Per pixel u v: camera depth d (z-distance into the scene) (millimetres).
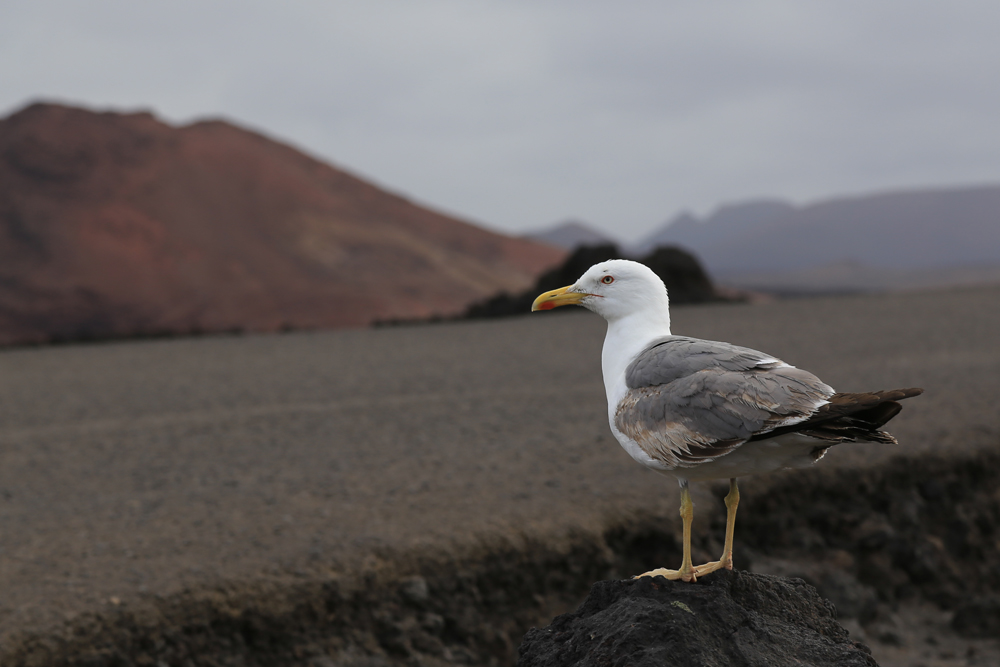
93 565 7938
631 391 5062
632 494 9492
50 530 8773
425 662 7688
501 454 10961
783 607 4949
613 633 4598
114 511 9289
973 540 9891
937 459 10344
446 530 8633
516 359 19016
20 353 24516
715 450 4430
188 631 7328
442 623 7953
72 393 16484
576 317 28375
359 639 7711
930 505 10055
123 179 111250
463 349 21188
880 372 15031
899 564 9469
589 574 8664
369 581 7984
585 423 12414
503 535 8602
